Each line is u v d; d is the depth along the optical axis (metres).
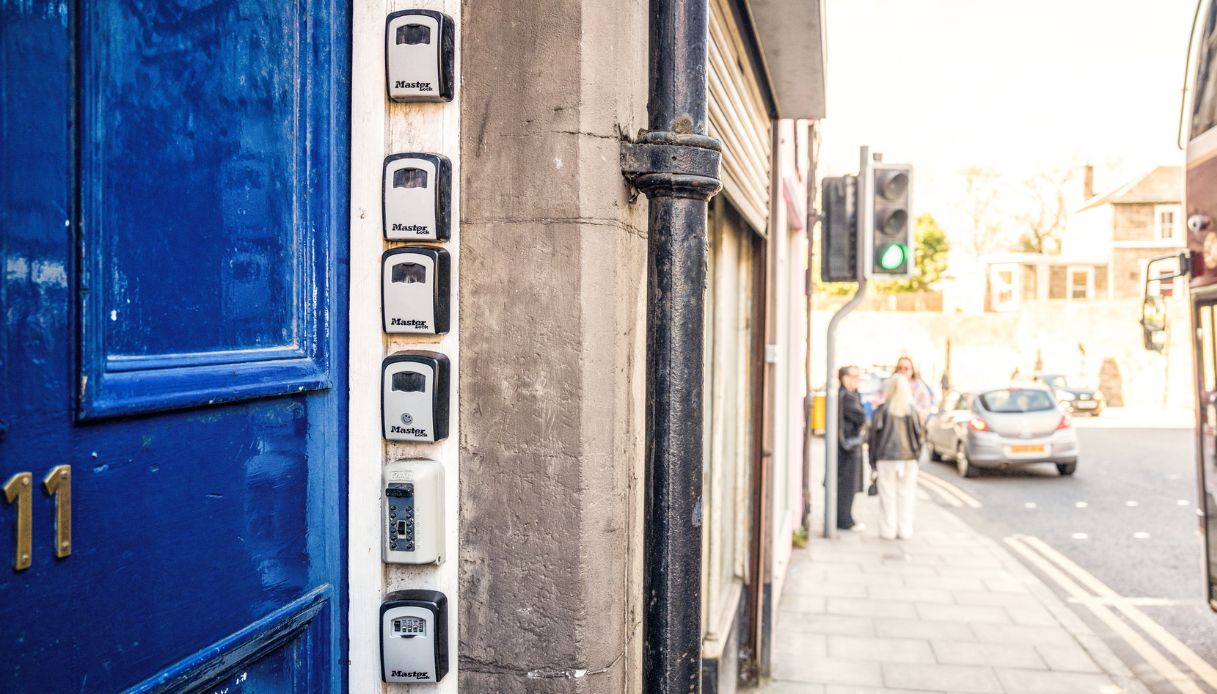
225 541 1.28
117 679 1.10
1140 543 9.23
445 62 1.61
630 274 1.75
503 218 1.65
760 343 5.18
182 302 1.20
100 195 1.06
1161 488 12.88
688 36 1.65
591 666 1.66
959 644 5.87
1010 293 41.59
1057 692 5.07
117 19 1.09
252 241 1.34
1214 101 5.43
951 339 33.59
